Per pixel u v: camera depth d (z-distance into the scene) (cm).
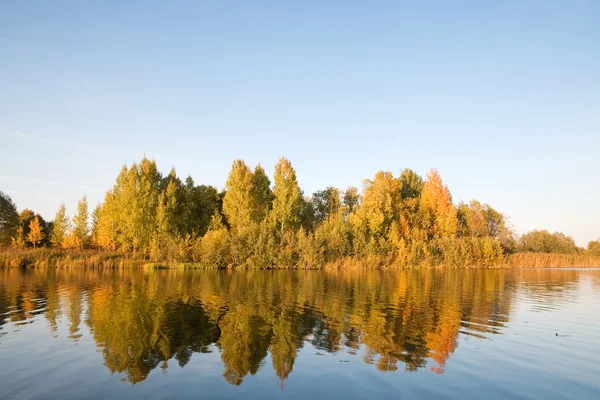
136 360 1184
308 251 5300
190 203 6788
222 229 5478
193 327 1591
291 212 6462
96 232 6925
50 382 1013
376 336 1509
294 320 1761
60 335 1448
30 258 4688
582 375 1117
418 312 2027
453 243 6391
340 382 1032
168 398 923
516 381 1064
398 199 7525
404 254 6003
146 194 5962
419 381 1050
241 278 3725
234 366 1142
